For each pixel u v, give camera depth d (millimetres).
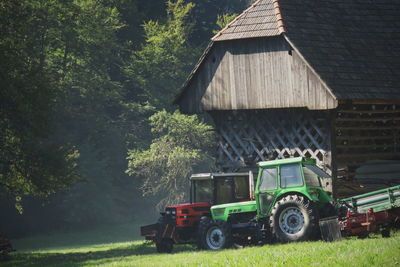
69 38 140250
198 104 69625
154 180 156250
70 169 84000
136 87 186250
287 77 62062
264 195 46875
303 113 62156
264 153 66250
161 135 160250
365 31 65750
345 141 62438
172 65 172875
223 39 66062
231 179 54969
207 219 49656
